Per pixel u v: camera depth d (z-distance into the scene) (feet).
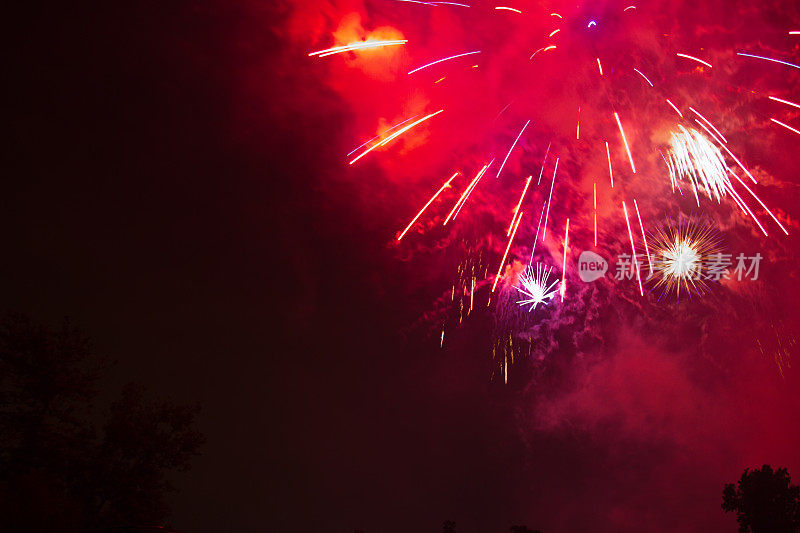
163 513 49.29
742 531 45.37
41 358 48.85
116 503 47.67
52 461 46.42
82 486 47.26
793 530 43.73
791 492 44.34
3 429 46.98
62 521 37.06
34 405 48.42
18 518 35.63
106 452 49.44
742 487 45.70
